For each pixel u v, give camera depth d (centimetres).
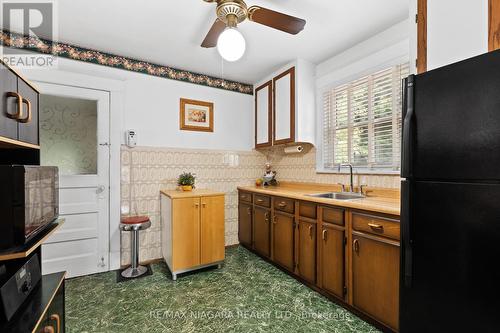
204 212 258
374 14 196
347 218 185
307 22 206
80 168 250
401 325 108
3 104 96
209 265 262
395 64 212
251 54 266
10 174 95
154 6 185
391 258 154
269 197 276
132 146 272
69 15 195
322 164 288
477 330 82
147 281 236
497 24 98
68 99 245
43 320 105
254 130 353
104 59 260
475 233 83
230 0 142
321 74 285
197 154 316
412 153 101
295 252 236
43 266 232
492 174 79
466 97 85
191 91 312
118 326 168
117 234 265
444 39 117
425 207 98
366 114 241
